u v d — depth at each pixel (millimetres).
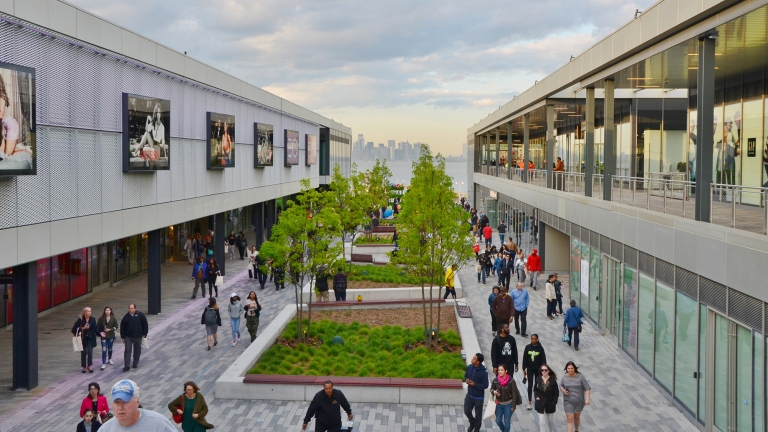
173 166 25781
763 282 10742
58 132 17500
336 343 19344
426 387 15266
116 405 3947
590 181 23531
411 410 14859
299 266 19141
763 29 13031
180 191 26516
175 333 21766
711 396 13094
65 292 25781
